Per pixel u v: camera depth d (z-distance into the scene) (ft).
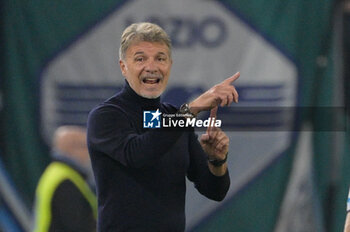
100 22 41.29
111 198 21.72
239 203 42.55
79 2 41.11
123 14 41.42
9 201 41.14
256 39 41.57
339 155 41.86
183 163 22.50
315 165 42.11
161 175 21.74
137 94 22.17
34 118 41.19
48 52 41.11
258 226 42.60
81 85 41.32
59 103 41.27
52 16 41.01
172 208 21.97
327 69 41.50
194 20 41.60
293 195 42.39
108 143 21.29
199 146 24.13
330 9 41.29
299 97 41.70
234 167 42.24
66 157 37.27
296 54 41.52
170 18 41.55
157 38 22.18
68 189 36.29
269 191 42.39
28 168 41.24
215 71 41.65
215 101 21.17
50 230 35.81
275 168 42.24
